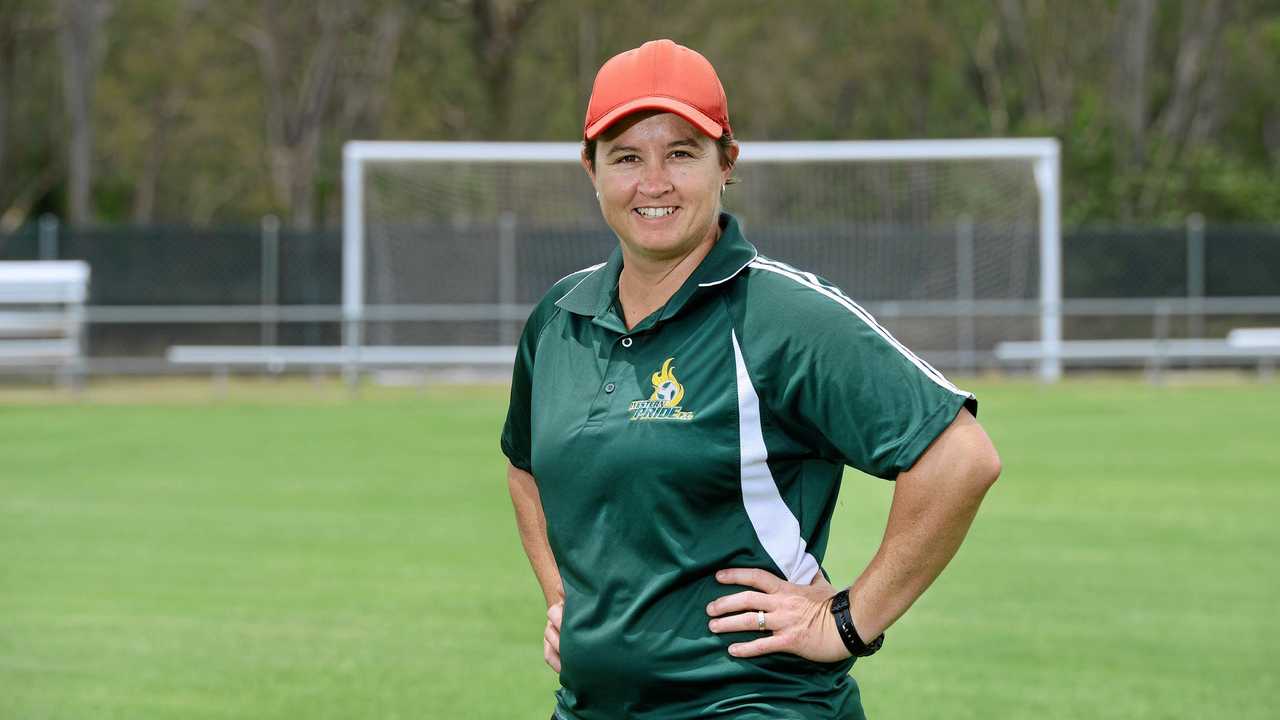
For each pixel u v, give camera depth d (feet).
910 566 14.29
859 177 136.26
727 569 14.74
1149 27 238.07
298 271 129.08
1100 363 127.75
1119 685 31.53
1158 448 75.92
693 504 14.69
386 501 58.54
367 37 231.30
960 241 127.03
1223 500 58.34
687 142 14.78
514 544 48.85
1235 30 259.60
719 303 14.92
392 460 72.13
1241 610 38.86
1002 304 116.67
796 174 136.87
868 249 127.54
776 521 14.76
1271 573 43.80
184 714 29.45
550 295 16.44
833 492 15.23
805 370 14.42
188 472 67.67
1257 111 277.85
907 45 257.14
